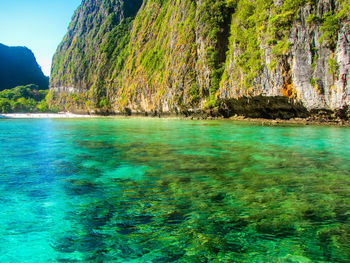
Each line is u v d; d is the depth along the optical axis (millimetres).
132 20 104312
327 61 28125
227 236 5711
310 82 29547
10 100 121500
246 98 38719
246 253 5109
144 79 69750
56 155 15250
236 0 48125
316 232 5832
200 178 10031
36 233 6031
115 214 6895
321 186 8867
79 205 7551
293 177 9969
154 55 69375
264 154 14508
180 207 7250
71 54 119750
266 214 6734
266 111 37562
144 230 6035
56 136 25219
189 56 52156
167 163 12703
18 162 13438
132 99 73812
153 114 65500
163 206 7340
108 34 104250
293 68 31156
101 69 97500
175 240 5594
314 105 29469
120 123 43875
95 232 6016
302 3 30578
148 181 9750
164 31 68312
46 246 5512
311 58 29500
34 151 16672
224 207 7195
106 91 93062
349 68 26141
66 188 9102
